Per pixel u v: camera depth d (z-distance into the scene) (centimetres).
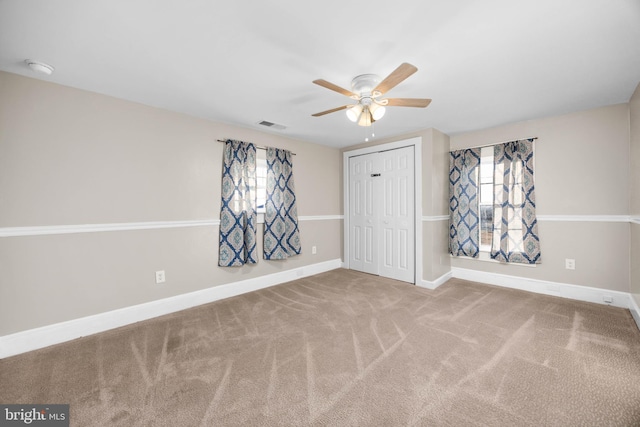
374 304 297
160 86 228
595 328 232
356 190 451
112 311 247
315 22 150
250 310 285
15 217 204
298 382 167
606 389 157
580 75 213
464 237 375
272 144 376
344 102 262
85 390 161
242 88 232
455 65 197
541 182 321
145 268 268
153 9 139
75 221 229
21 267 206
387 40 167
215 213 319
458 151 380
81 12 140
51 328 217
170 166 284
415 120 322
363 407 146
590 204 293
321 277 412
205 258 310
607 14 143
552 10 141
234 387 163
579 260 301
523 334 224
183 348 209
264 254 363
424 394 155
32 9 137
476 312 271
